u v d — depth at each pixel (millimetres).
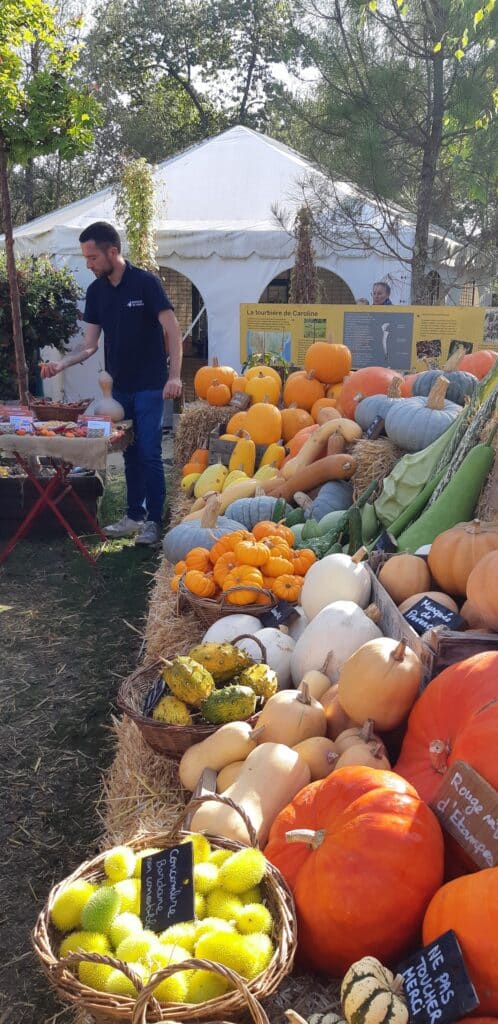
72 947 1749
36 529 7258
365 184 10148
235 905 1867
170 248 12352
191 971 1679
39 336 12656
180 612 4113
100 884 1989
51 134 7020
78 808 3545
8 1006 2555
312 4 9867
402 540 3916
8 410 6402
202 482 6012
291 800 2375
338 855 1853
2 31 6836
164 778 2908
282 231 12102
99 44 31859
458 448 4023
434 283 11969
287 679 3428
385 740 2717
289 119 11539
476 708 2205
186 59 32719
